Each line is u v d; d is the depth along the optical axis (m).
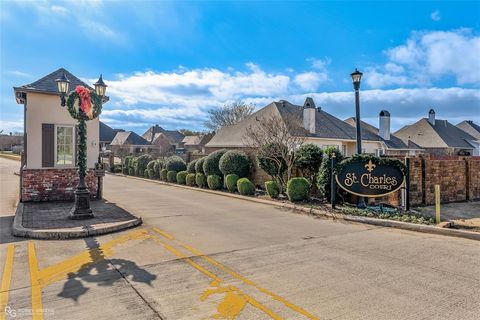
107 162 37.41
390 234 7.71
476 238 7.25
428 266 5.36
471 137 43.16
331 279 4.76
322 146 23.62
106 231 7.50
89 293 4.25
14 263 5.40
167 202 12.55
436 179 11.57
